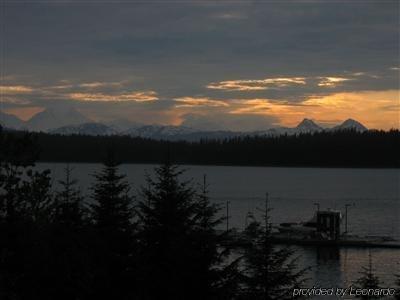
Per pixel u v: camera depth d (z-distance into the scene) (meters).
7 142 17.98
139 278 22.27
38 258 17.64
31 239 17.75
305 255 80.06
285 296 22.91
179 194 24.38
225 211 146.00
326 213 95.50
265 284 22.00
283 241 89.44
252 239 24.77
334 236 92.44
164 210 23.86
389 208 163.50
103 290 22.30
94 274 19.92
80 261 18.64
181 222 23.62
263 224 107.50
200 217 23.34
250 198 189.00
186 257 21.23
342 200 189.00
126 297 22.42
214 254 21.80
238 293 22.09
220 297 21.25
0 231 17.73
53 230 18.70
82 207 24.70
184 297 21.33
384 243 90.25
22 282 17.56
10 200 18.00
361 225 122.81
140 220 25.20
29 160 18.28
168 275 21.75
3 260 17.34
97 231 23.77
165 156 25.56
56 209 20.02
